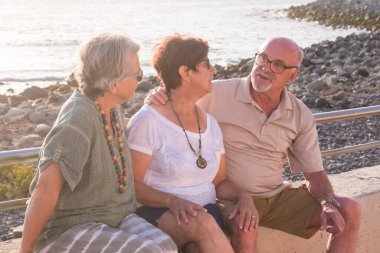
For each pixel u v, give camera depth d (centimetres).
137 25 6625
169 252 353
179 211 379
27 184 905
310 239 505
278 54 447
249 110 455
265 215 468
